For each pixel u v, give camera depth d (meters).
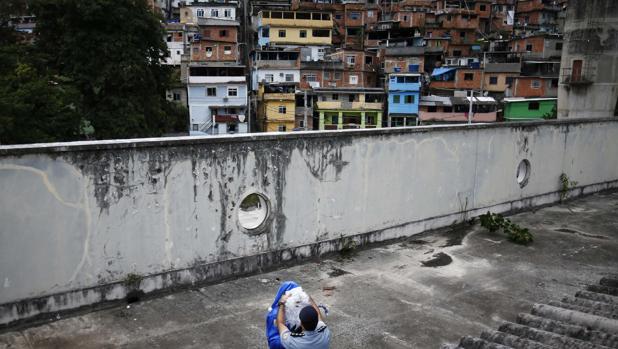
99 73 25.56
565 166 10.25
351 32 64.44
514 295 5.61
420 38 55.81
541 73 48.47
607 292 5.00
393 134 7.00
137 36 26.73
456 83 50.28
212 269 5.51
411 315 5.02
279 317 3.38
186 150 5.12
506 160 8.88
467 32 62.41
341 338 4.52
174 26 56.88
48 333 4.34
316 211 6.32
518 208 9.34
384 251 6.93
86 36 25.25
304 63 50.22
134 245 4.93
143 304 4.98
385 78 50.91
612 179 11.67
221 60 51.22
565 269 6.50
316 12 55.16
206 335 4.46
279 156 5.83
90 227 4.63
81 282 4.65
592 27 28.34
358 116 47.75
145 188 4.91
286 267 6.12
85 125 24.48
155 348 4.21
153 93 28.62
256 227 5.89
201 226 5.36
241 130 44.59
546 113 42.88
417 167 7.43
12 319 4.31
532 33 58.00
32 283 4.38
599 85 28.64
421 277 6.02
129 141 4.74
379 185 6.98
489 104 45.94
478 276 6.14
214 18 55.66
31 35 32.62
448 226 8.11
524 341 3.81
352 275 6.00
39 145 4.28
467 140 8.10
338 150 6.39
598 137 10.93
